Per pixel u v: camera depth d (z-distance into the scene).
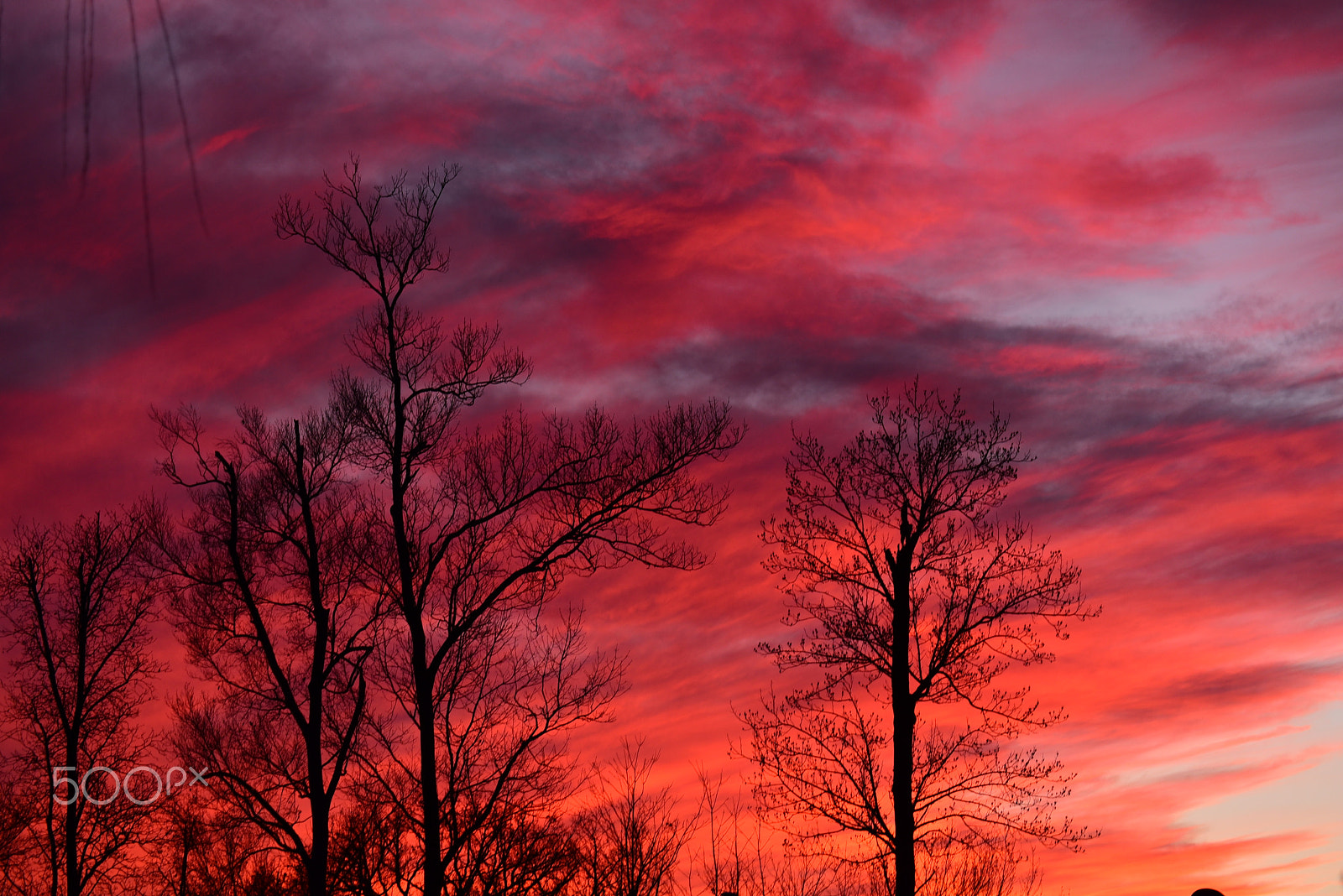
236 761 19.61
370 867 19.39
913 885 19.30
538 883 19.55
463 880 19.27
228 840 20.45
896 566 21.00
